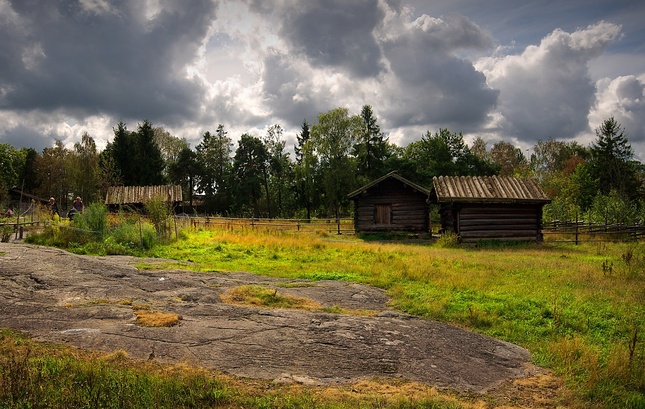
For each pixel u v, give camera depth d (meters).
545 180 73.19
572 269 16.02
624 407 6.51
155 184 69.75
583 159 74.44
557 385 7.17
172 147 86.19
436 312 10.59
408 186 33.28
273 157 76.12
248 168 73.69
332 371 7.14
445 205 28.89
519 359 8.20
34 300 9.45
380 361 7.61
